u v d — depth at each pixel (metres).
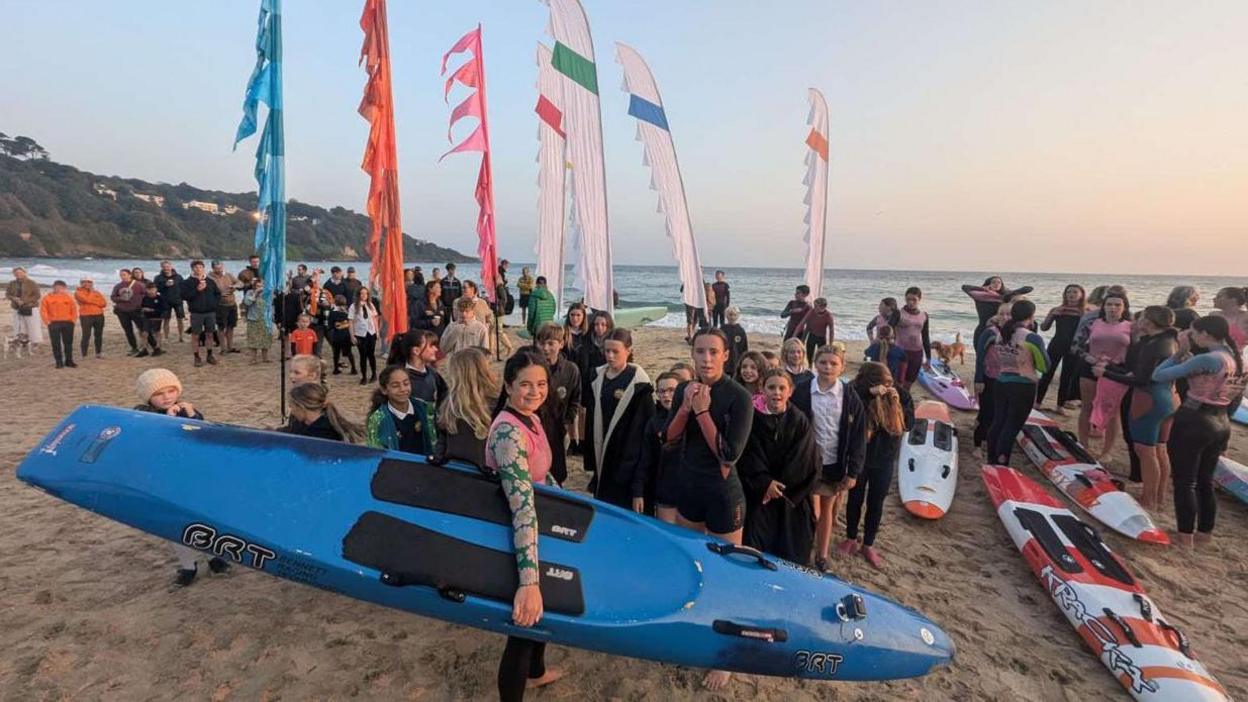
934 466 5.91
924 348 8.19
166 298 12.60
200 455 2.95
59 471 2.97
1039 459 6.42
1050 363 8.18
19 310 11.59
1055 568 4.09
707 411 3.07
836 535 4.96
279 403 8.30
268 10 5.84
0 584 3.70
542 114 8.06
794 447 3.38
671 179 7.47
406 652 3.24
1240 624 3.81
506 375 2.52
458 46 9.06
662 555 2.87
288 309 10.89
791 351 4.66
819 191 8.65
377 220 6.80
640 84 7.38
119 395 8.66
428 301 10.77
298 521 2.69
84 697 2.79
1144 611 3.54
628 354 3.90
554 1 7.17
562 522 2.83
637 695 3.03
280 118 5.96
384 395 3.57
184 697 2.83
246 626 3.39
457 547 2.58
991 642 3.59
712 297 14.73
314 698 2.87
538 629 2.48
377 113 6.62
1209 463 4.69
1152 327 5.08
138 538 4.38
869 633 2.99
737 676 3.20
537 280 10.34
